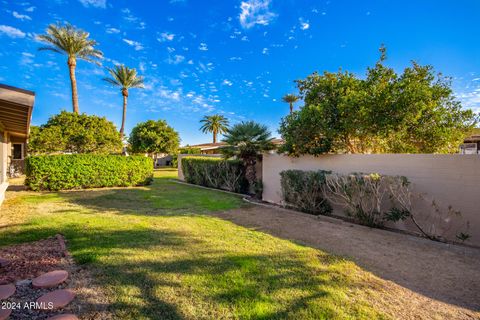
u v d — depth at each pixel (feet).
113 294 8.64
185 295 8.69
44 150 54.44
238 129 31.37
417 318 7.73
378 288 9.49
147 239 14.46
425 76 23.06
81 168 36.60
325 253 12.87
